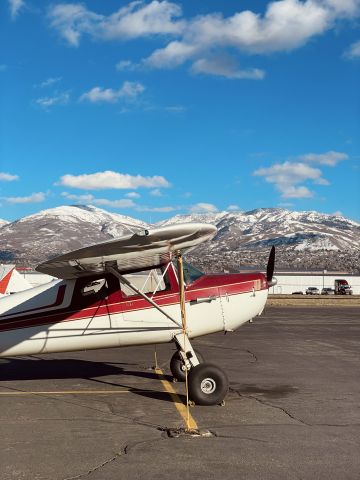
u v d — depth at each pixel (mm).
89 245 6633
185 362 7770
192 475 4668
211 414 6980
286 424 6445
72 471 4773
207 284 8797
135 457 5156
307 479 4586
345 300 50844
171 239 7035
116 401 7836
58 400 7918
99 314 8617
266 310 34500
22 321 8656
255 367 11109
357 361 12031
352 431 6129
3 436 5930
